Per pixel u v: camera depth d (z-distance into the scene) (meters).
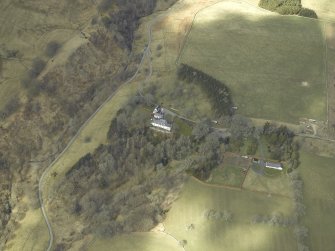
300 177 148.00
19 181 161.62
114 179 155.12
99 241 138.25
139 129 167.25
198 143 159.75
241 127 161.62
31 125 172.62
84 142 171.00
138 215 141.88
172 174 152.00
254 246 129.88
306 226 134.25
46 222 149.12
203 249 131.50
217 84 181.38
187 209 141.88
